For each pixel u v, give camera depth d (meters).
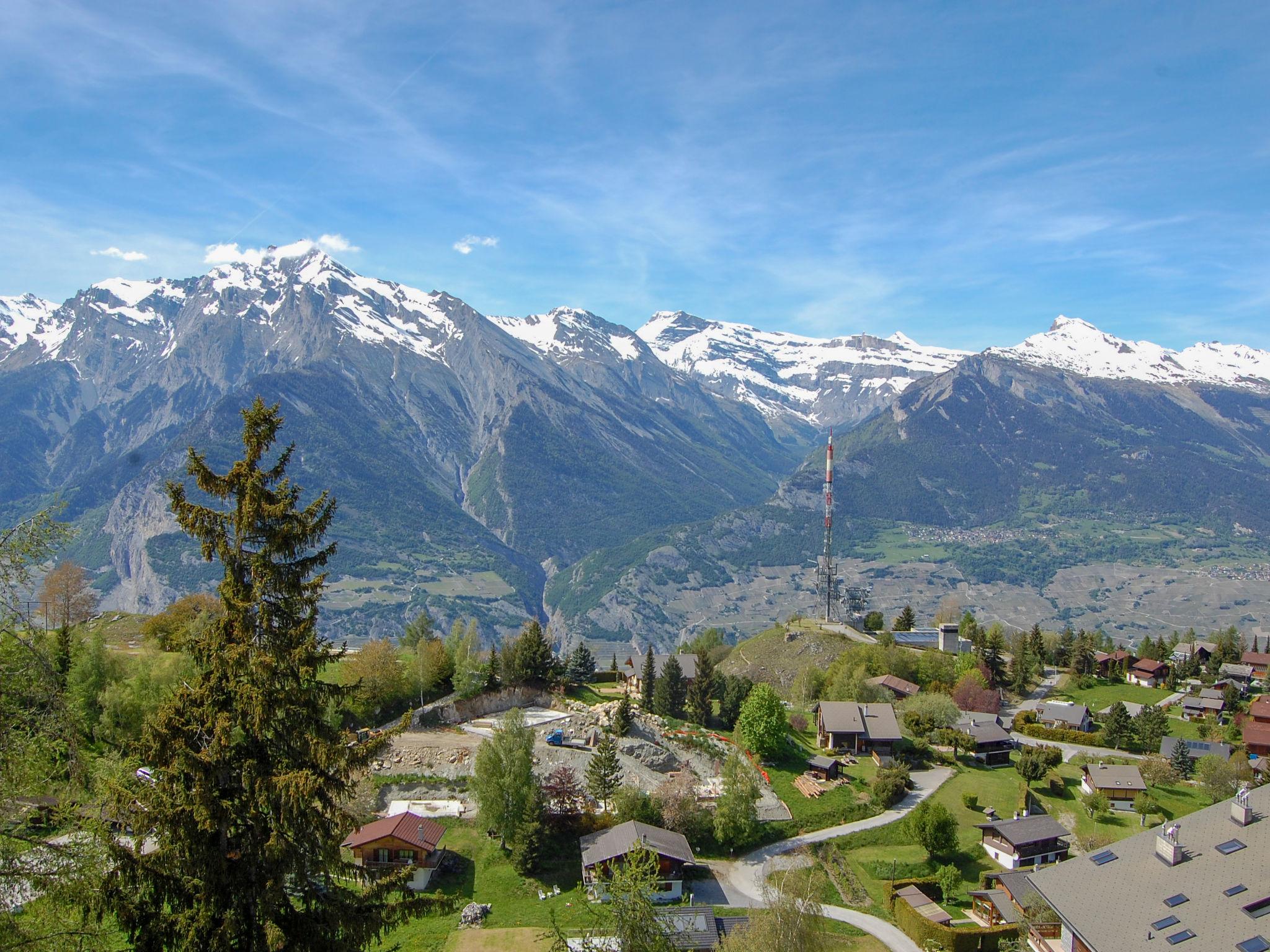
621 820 98.50
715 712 148.12
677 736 128.50
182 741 34.62
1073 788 131.12
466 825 97.81
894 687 170.00
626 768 113.88
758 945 65.69
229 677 34.69
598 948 52.66
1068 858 104.38
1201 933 62.12
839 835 107.62
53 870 29.88
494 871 90.69
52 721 31.58
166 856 33.88
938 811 102.50
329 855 35.25
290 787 33.47
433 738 114.12
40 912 30.03
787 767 126.50
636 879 53.94
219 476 35.81
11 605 31.03
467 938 77.25
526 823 91.12
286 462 37.00
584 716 125.31
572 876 90.31
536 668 134.75
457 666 129.25
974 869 101.69
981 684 175.88
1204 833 71.56
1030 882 73.88
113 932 39.38
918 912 87.12
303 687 35.81
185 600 135.00
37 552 31.11
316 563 36.59
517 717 98.44
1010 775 134.12
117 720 89.56
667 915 77.31
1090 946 65.25
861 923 88.31
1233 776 127.00
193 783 34.34
